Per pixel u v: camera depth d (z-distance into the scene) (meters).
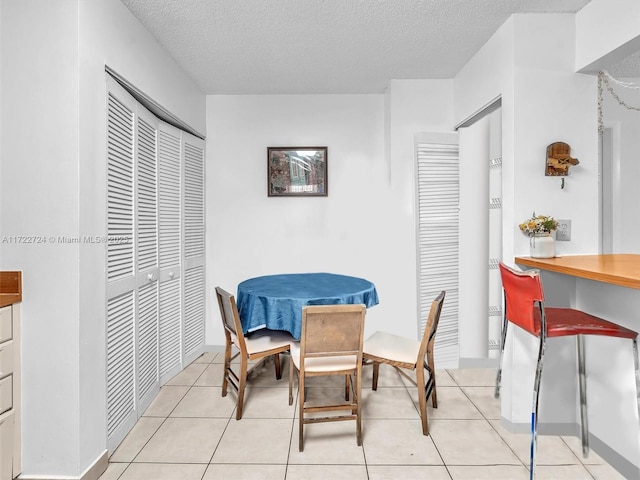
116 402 2.01
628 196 3.14
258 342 2.40
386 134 3.39
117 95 2.01
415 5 2.09
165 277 2.76
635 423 1.74
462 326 3.19
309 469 1.80
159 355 2.68
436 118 3.17
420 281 3.18
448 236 3.21
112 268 1.99
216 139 3.49
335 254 3.50
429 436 2.09
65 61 1.61
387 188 3.35
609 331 1.62
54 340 1.64
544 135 2.13
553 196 2.14
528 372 2.13
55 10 1.61
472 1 2.04
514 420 2.14
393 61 2.82
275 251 3.50
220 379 2.87
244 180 3.49
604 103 3.12
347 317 1.93
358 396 1.99
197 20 2.22
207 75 3.03
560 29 2.13
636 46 1.83
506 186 2.21
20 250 1.64
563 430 2.13
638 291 1.72
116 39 1.94
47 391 1.64
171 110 2.70
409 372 2.98
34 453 1.65
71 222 1.63
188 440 2.06
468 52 2.67
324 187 3.47
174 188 2.91
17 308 1.63
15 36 1.62
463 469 1.81
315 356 1.96
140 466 1.84
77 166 1.62
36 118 1.62
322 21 2.25
